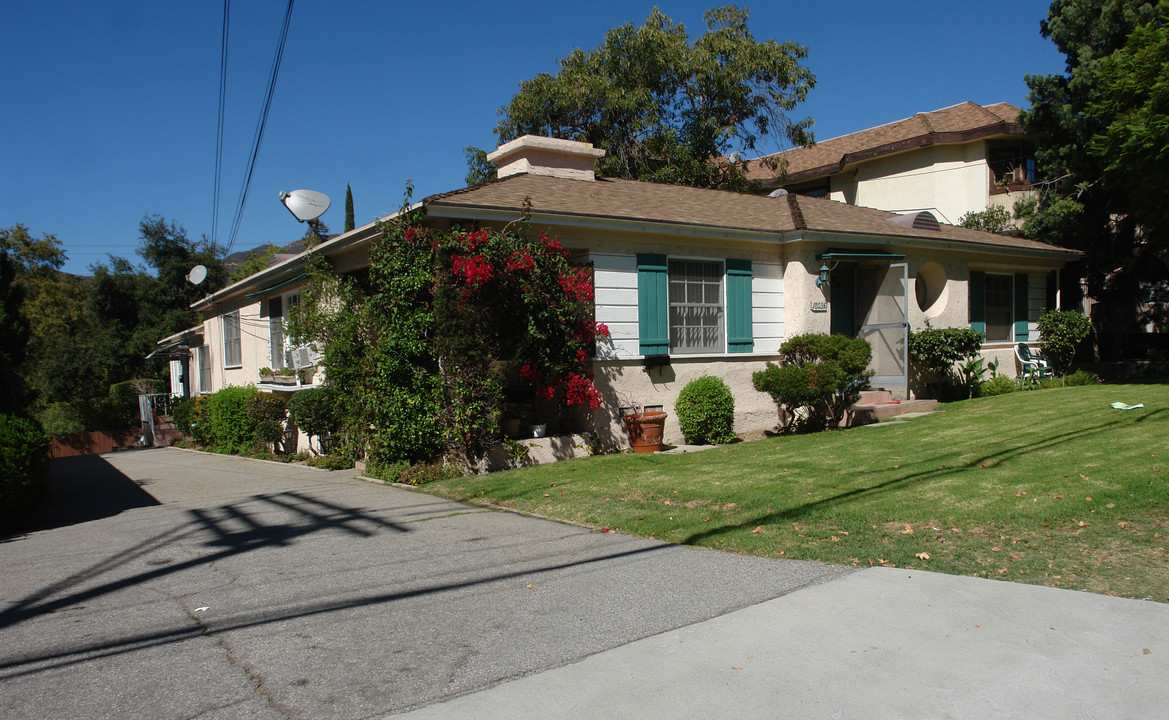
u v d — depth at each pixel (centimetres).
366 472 1058
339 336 1136
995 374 1628
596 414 1096
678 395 1180
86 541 710
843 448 987
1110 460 741
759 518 650
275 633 432
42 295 3816
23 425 813
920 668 361
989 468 769
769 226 1288
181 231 3422
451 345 942
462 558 583
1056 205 1755
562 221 1039
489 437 991
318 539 667
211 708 339
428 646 407
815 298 1289
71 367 3011
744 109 2497
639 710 330
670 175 2341
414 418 977
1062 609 421
